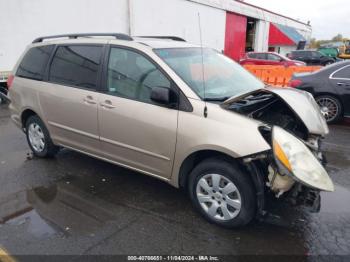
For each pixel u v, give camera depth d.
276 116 3.39
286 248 2.81
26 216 3.29
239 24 24.16
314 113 3.29
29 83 4.59
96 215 3.31
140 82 3.44
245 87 3.72
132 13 13.02
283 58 18.52
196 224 3.16
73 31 10.71
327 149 5.49
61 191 3.82
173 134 3.14
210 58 3.99
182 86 3.15
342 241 2.91
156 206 3.49
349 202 3.61
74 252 2.75
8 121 7.23
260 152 2.69
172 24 15.95
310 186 2.58
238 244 2.87
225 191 2.97
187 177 3.31
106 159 3.93
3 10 8.70
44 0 9.67
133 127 3.43
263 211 2.89
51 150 4.69
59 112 4.20
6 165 4.58
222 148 2.83
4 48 8.89
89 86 3.85
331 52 31.50
